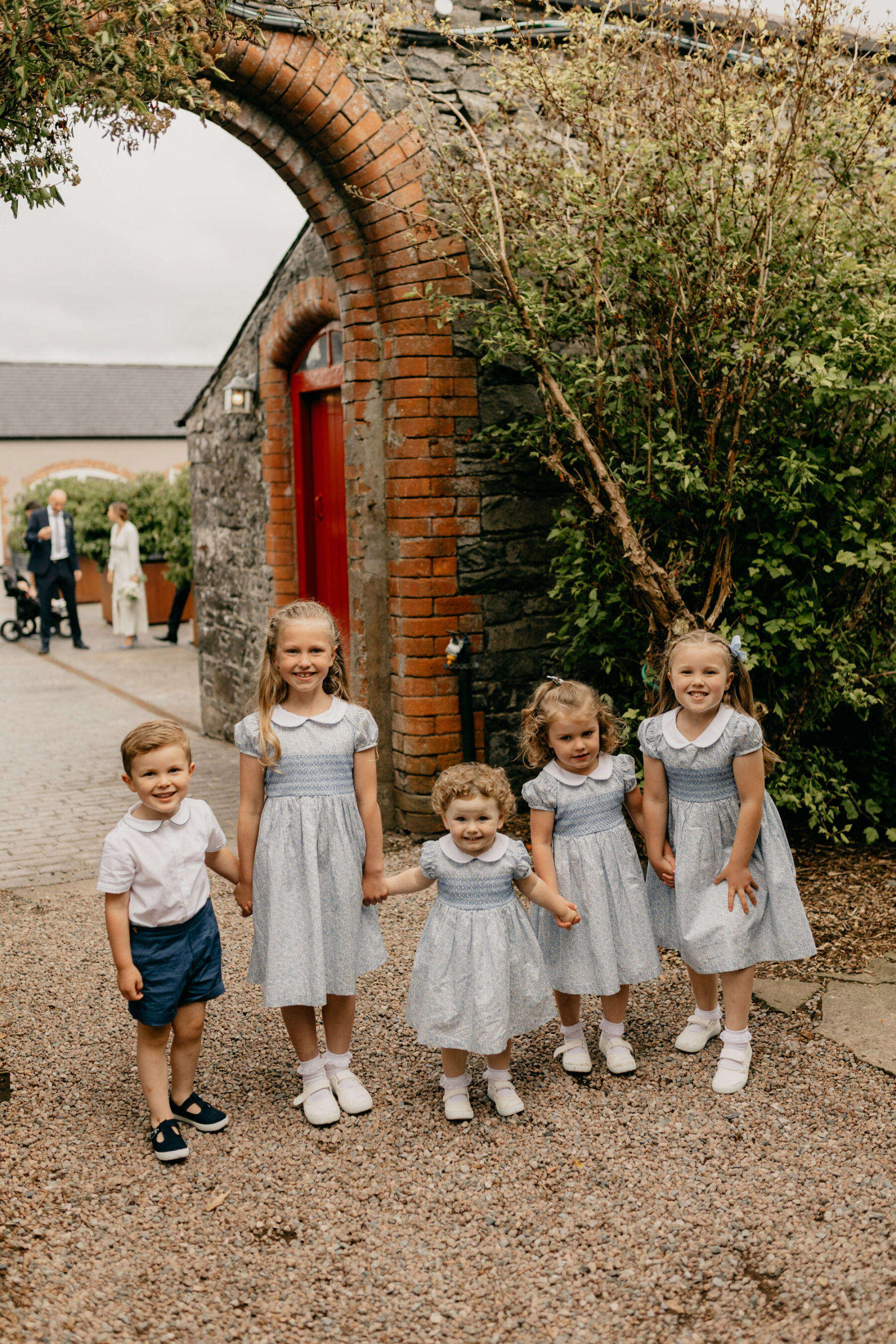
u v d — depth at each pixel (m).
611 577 4.97
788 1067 3.15
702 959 3.01
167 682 10.47
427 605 5.24
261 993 3.76
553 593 5.11
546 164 4.70
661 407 4.77
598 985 3.01
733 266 4.28
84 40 2.98
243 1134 2.87
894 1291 2.20
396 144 4.93
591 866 3.04
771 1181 2.59
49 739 8.06
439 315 5.07
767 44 4.50
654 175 4.39
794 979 3.75
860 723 5.73
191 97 3.32
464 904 2.87
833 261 4.52
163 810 2.68
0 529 31.69
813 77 4.23
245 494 7.44
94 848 5.52
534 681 5.61
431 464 5.17
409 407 5.11
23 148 3.10
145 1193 2.61
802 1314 2.15
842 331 4.38
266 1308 2.21
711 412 4.62
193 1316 2.19
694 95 4.39
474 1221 2.48
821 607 4.90
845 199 4.68
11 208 3.15
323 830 2.90
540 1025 2.93
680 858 3.09
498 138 5.21
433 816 5.34
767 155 4.27
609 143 4.70
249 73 4.61
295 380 6.83
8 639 14.00
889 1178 2.59
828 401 4.53
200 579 8.33
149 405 34.56
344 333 5.32
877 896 4.47
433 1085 3.12
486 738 5.53
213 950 2.86
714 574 4.66
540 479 5.48
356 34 4.32
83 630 15.27
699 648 2.98
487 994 2.80
